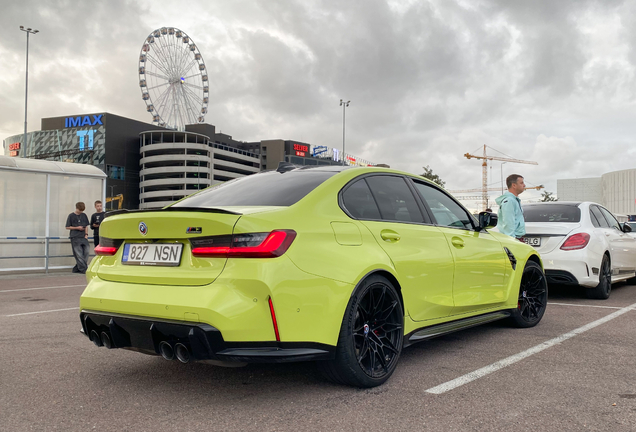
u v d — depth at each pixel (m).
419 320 3.40
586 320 5.28
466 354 3.85
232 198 3.29
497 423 2.46
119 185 112.75
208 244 2.61
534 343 4.21
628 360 3.64
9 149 127.69
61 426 2.44
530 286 4.98
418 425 2.43
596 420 2.50
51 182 12.69
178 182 110.94
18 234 12.07
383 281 3.07
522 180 6.22
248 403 2.75
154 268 2.79
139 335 2.76
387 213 3.42
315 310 2.67
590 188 119.00
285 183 3.30
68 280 10.36
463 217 4.27
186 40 101.31
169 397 2.86
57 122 117.38
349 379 2.89
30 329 4.89
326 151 142.75
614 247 7.33
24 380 3.20
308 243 2.73
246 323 2.47
